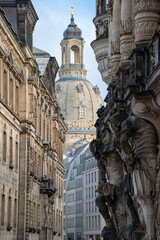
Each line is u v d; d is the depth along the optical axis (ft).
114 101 74.54
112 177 92.17
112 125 72.79
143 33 70.74
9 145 231.71
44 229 310.45
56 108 367.66
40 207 304.50
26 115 258.57
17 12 271.49
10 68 231.50
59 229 404.57
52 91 356.59
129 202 75.20
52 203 331.77
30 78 262.88
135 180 63.82
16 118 245.86
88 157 636.07
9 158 232.53
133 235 68.59
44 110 323.78
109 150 90.63
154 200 63.21
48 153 334.03
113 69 94.48
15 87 249.14
